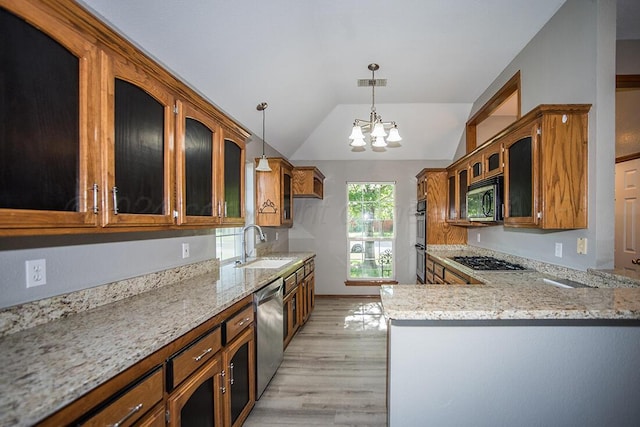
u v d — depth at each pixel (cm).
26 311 116
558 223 192
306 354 293
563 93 214
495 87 330
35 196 93
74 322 125
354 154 509
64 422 76
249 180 364
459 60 291
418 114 426
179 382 123
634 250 293
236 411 176
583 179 192
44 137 95
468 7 218
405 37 255
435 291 141
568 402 120
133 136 132
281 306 260
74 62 105
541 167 194
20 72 88
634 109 292
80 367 88
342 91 367
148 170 141
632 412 119
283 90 312
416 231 509
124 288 164
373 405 213
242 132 239
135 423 100
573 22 204
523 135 214
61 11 98
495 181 247
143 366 104
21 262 116
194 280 218
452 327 119
